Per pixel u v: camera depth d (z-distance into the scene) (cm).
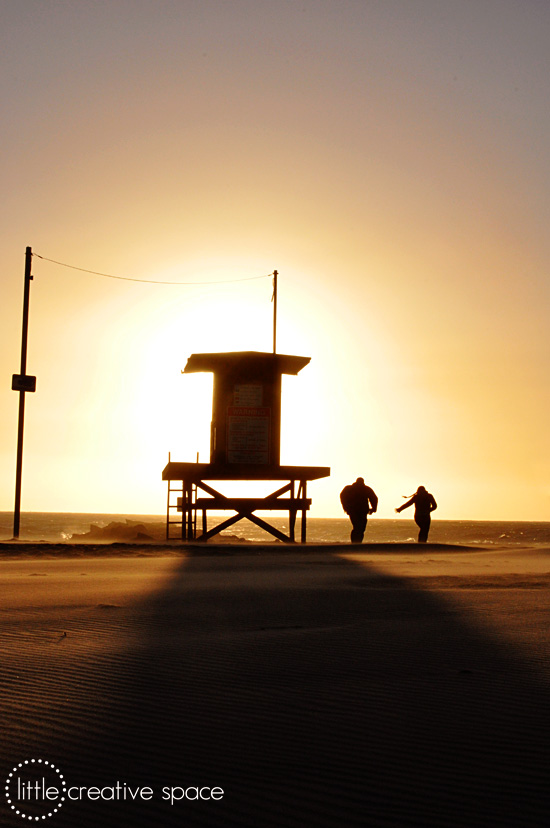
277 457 3095
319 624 964
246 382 3078
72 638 851
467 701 583
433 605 1130
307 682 645
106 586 1415
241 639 846
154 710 562
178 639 848
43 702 581
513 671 680
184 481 3197
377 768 448
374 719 539
